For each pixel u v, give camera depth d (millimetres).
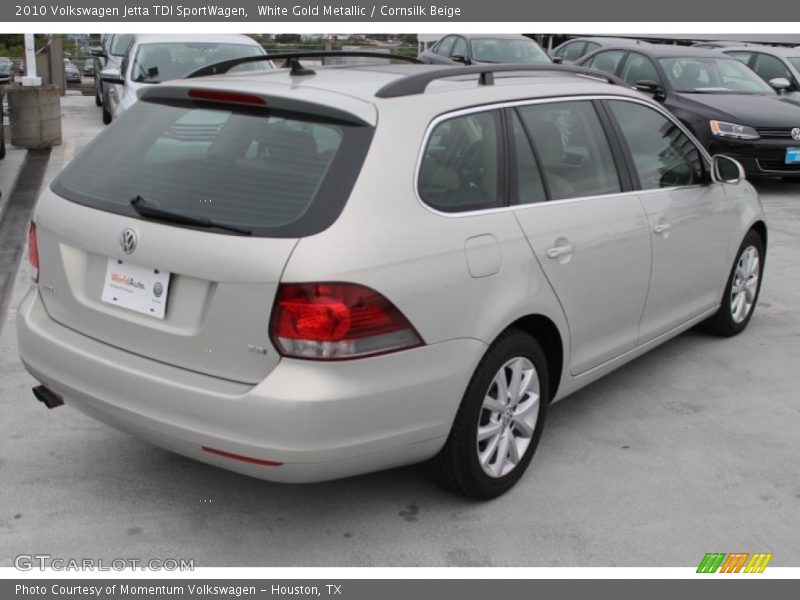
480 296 3322
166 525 3488
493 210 3475
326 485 3793
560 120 3979
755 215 5496
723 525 3592
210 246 2967
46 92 11555
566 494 3777
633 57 11828
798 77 13680
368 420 3012
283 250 2891
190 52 10750
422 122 3285
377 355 2990
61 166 10656
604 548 3416
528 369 3705
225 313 2963
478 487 3580
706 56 11773
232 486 3777
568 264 3773
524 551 3383
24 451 3998
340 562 3295
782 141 10383
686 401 4762
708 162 5008
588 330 4043
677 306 4844
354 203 2992
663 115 4719
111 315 3258
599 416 4547
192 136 3338
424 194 3207
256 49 11227
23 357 3590
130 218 3168
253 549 3359
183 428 3039
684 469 4023
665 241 4508
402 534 3467
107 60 14883
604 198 4090
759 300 6523
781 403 4773
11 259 6844
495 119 3625
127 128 3562
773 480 3955
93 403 3285
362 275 2928
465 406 3387
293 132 3186
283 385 2896
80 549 3322
